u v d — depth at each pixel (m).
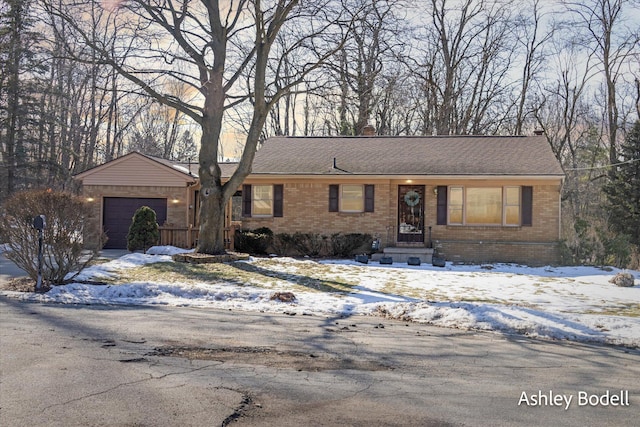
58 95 32.88
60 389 5.64
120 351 7.40
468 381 6.52
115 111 41.88
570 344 8.97
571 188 40.62
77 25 18.94
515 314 10.69
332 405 5.41
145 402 5.30
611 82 36.81
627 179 33.12
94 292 12.65
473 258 22.91
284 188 24.08
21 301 11.45
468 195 23.23
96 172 24.14
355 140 27.59
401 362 7.35
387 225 23.42
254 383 6.07
